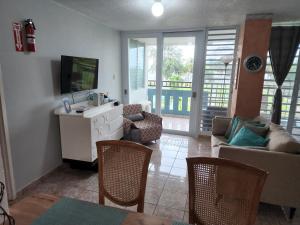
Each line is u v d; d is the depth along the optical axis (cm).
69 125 280
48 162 281
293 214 205
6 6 208
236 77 370
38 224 98
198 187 118
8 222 94
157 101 475
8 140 219
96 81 361
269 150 208
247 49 329
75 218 103
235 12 307
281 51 370
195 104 448
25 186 247
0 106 208
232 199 110
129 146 134
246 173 106
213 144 303
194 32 419
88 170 297
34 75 247
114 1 262
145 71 483
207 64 423
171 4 270
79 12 314
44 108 267
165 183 268
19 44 224
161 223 101
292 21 363
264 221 204
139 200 133
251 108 345
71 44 306
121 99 492
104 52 402
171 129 476
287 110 399
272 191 200
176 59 451
